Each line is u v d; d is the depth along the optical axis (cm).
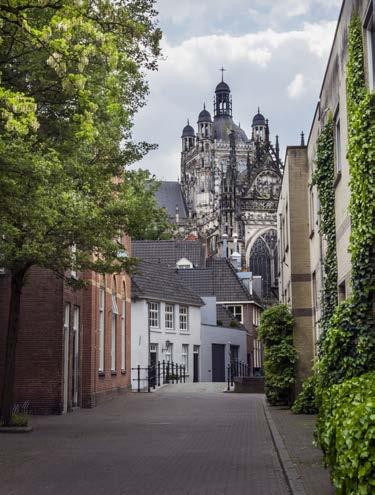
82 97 1272
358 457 672
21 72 1519
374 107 1312
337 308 1523
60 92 1516
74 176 1817
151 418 2231
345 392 893
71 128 1620
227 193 9744
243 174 10556
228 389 3931
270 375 2622
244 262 9288
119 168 1966
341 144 1758
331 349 1516
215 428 1908
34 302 2456
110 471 1187
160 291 4803
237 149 13212
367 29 1404
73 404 2620
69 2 1161
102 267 1980
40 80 1501
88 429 1892
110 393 3195
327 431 815
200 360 5338
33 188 1430
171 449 1476
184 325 5156
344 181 1708
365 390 855
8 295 2467
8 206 1444
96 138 1762
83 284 2050
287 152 2675
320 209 2012
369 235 1323
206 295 6328
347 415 762
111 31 1336
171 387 4197
